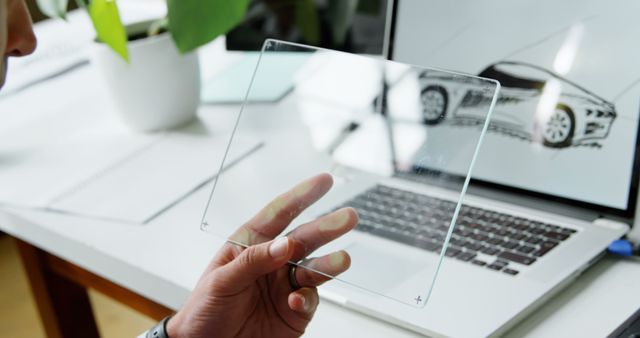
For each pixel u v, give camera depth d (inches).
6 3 30.0
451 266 37.3
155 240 42.3
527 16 42.2
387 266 33.4
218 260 36.6
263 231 36.5
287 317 36.4
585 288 36.5
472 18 44.3
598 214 40.1
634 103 38.7
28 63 65.0
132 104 51.6
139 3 68.7
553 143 41.4
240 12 47.0
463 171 34.6
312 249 35.0
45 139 54.0
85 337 57.9
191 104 53.1
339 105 39.4
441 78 35.8
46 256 52.7
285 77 41.7
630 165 38.9
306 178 38.4
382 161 37.3
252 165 40.3
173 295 39.4
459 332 32.8
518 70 42.6
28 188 48.1
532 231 39.5
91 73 63.2
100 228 43.8
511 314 33.5
